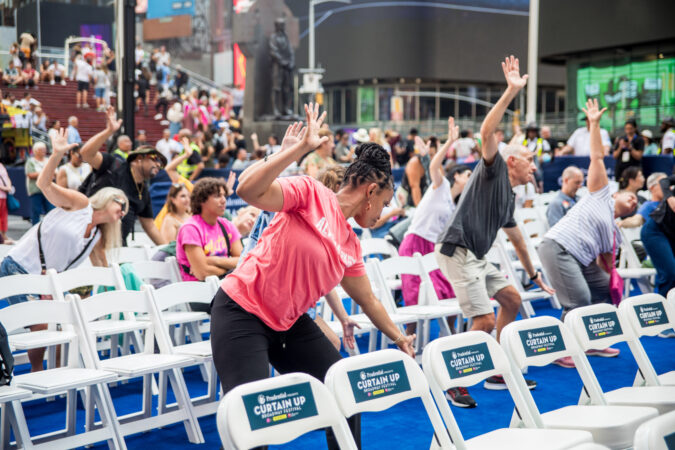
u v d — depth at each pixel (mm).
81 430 4531
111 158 6781
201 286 4777
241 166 16234
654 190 8383
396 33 49344
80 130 23234
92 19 31062
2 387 3459
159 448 4227
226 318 2924
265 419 2340
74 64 25578
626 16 29688
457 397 4961
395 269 6004
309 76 39656
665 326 3971
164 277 5637
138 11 38094
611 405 3459
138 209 6891
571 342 3447
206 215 5359
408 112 50938
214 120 25188
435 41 49781
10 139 18312
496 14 51156
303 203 2857
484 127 4746
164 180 13227
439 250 5125
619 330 3734
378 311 3311
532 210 9406
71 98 24766
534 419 3166
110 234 5047
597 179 5812
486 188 4957
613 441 3070
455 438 2838
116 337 5660
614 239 5953
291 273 2879
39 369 4953
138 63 26188
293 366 3074
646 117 29219
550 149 14641
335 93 52219
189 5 36875
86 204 4852
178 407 4676
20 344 4160
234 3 29234
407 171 9047
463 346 3016
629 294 8781
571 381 5539
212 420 4789
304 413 2434
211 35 36844
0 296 4410
